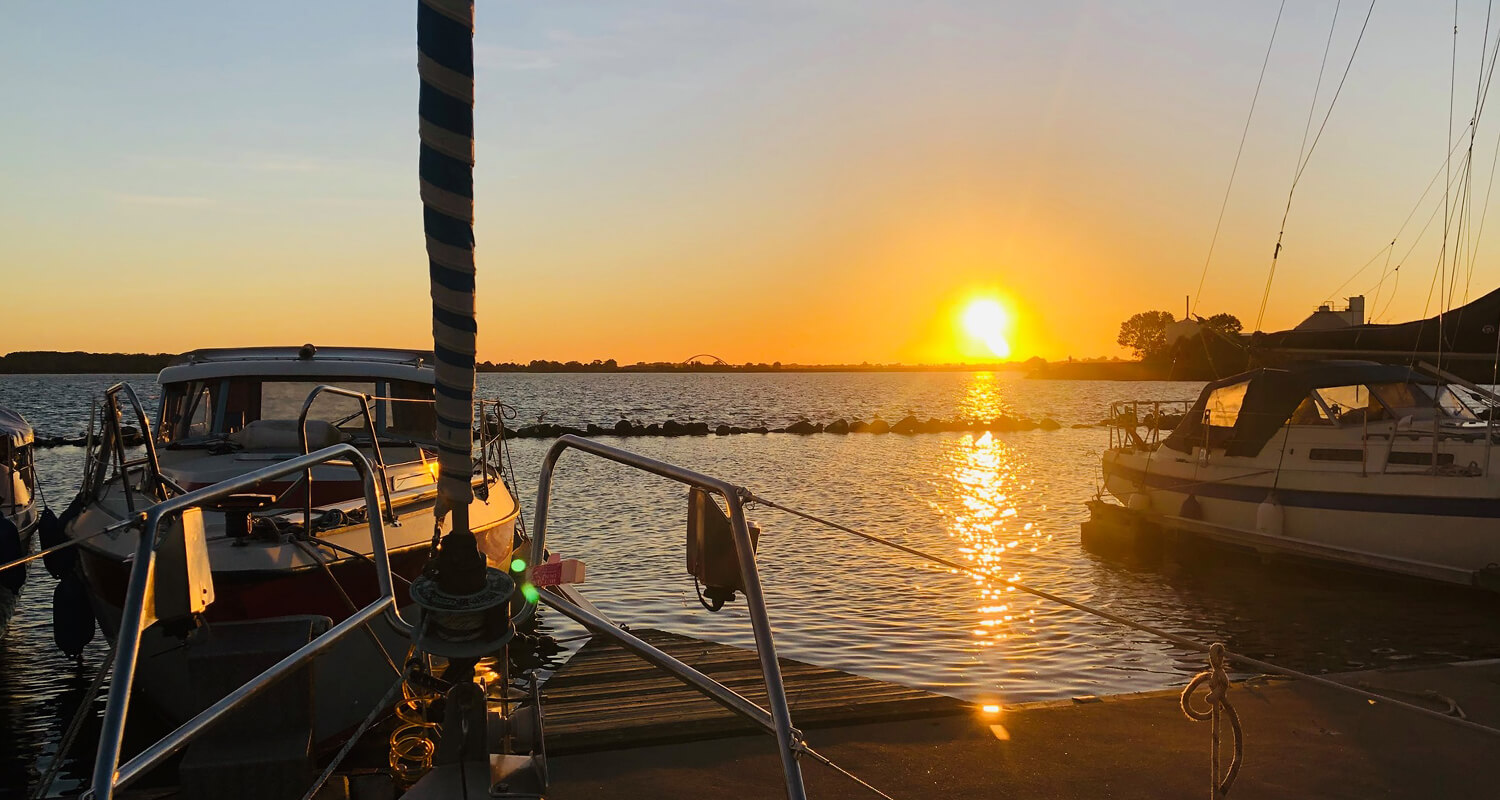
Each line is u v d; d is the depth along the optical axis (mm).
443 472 2951
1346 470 13859
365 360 10367
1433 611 12266
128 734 8234
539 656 10414
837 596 13055
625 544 17203
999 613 12109
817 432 54781
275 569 6652
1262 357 16703
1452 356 14734
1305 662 10125
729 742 6051
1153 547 16141
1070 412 81250
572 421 66125
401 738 5723
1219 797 4430
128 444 36125
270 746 4828
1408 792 5223
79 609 8656
